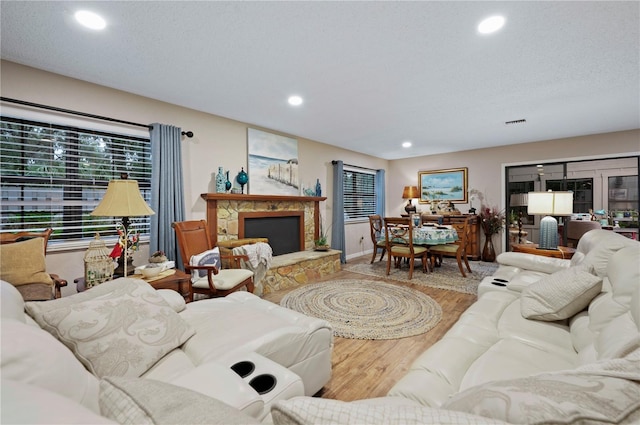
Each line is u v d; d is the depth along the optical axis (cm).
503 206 546
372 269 488
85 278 205
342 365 203
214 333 146
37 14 173
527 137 481
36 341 77
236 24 185
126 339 121
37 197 249
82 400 80
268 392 100
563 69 245
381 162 680
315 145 516
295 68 243
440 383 110
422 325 264
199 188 352
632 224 439
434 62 234
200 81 269
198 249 303
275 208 440
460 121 391
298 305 317
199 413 47
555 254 302
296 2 165
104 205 204
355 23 184
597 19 179
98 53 219
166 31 192
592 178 471
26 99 238
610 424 42
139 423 45
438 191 625
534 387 53
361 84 274
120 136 295
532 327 160
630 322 111
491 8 170
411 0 163
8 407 34
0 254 196
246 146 404
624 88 283
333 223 549
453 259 568
